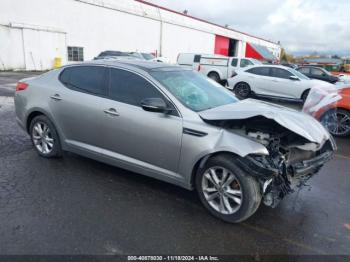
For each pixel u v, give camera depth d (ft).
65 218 10.23
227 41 152.05
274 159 9.96
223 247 9.21
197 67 61.67
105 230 9.70
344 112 22.41
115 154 12.76
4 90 36.73
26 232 9.40
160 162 11.51
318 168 11.81
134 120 11.67
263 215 11.09
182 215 10.80
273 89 40.42
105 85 12.89
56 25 71.61
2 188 12.10
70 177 13.34
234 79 43.96
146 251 8.85
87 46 80.12
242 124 10.91
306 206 11.89
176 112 11.00
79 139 13.76
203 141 10.30
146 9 97.96
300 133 10.02
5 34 62.08
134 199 11.73
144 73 12.11
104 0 82.33
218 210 10.52
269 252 9.09
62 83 14.19
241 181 9.77
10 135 18.97
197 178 10.87
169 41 109.70
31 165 14.43
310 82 37.68
